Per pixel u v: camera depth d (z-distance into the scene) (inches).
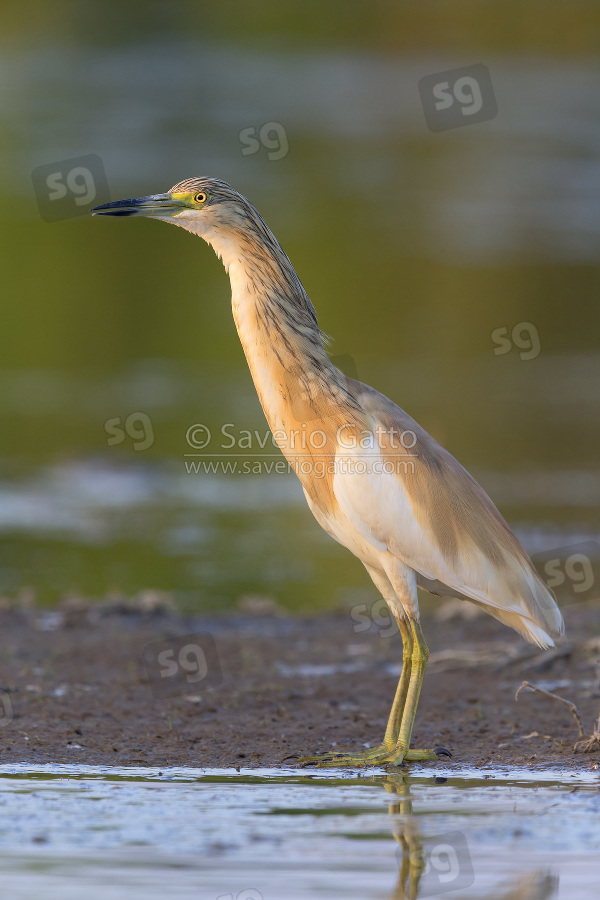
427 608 570.6
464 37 2603.3
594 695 399.9
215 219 369.7
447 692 410.6
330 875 248.5
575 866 252.7
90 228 1553.9
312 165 1838.1
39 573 602.5
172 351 1111.6
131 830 271.6
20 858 254.2
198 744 345.7
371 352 1100.5
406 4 2741.1
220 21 2726.4
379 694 408.5
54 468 799.1
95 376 1020.5
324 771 322.0
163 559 638.5
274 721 373.1
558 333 1184.2
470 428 878.4
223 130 1995.6
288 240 1456.7
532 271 1373.0
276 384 368.5
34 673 419.5
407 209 1630.2
